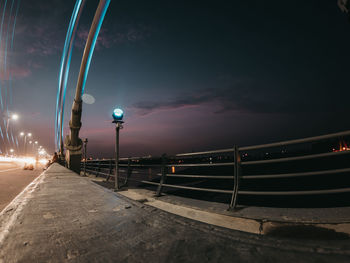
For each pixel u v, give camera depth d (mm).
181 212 3646
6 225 2625
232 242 2039
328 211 3018
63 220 2852
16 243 2076
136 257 1795
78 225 2639
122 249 1953
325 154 2996
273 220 2859
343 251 1703
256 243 1975
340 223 2543
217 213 3463
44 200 4219
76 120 18719
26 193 5152
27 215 3092
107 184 8336
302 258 1659
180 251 1888
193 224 2598
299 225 2609
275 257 1702
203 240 2113
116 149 6777
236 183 3982
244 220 3016
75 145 19922
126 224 2668
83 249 1955
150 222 2736
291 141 3297
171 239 2162
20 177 15453
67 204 3844
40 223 2717
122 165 8375
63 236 2275
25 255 1823
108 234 2334
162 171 5680
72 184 7059
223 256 1766
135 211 3314
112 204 3836
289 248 1825
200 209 3764
